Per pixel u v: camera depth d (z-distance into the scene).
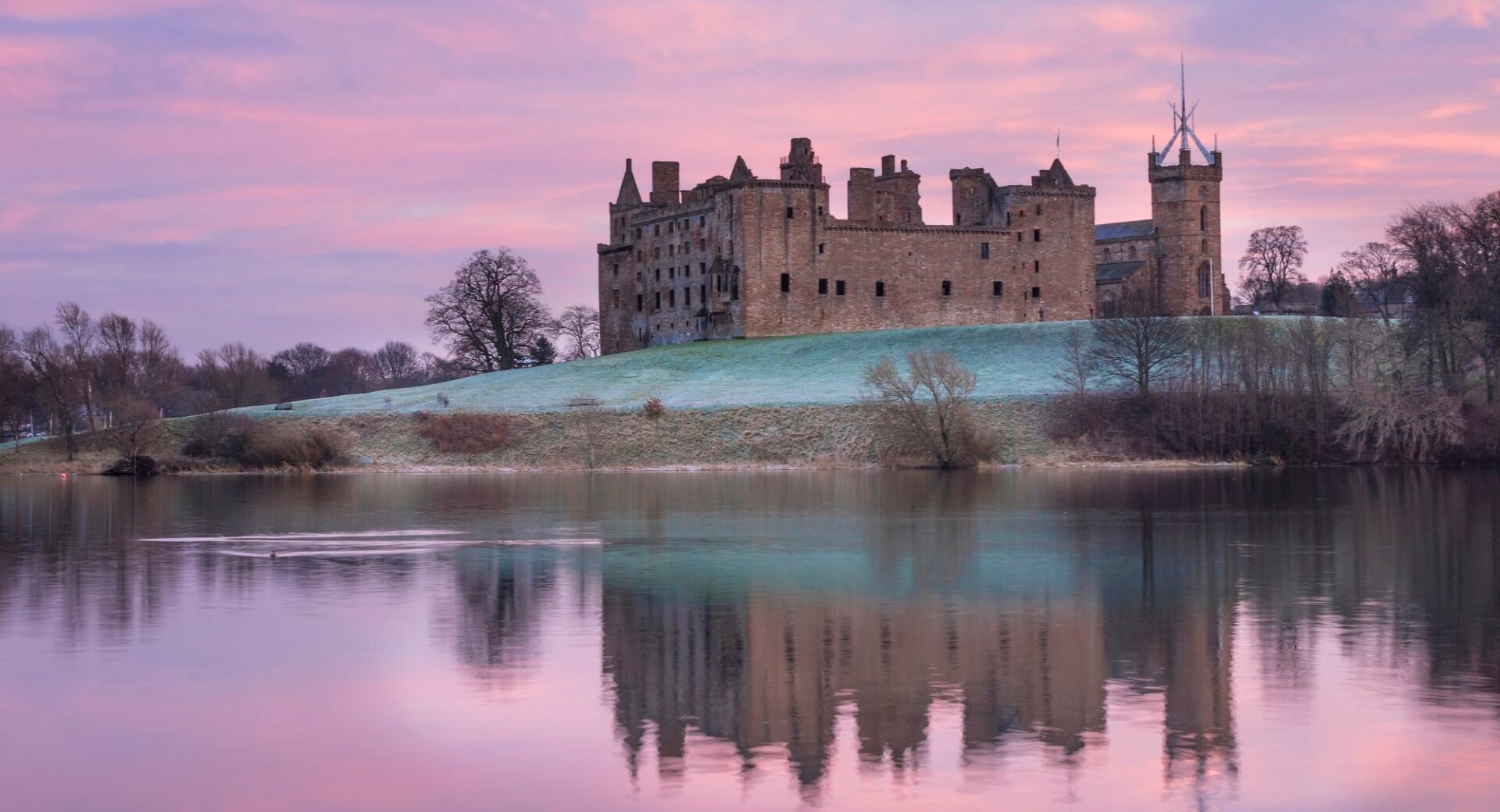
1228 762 31.55
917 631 45.22
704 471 126.88
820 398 145.12
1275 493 94.62
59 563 61.12
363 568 59.25
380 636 44.34
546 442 138.38
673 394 154.62
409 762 31.86
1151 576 56.50
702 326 193.38
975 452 126.31
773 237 187.12
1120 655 41.56
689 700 36.62
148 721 34.84
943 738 33.44
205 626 45.97
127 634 44.72
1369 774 30.75
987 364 160.62
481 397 159.00
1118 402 133.25
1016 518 79.44
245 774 31.19
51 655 41.72
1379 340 135.62
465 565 60.09
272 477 124.56
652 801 29.56
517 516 82.25
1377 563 59.84
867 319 192.25
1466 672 39.16
